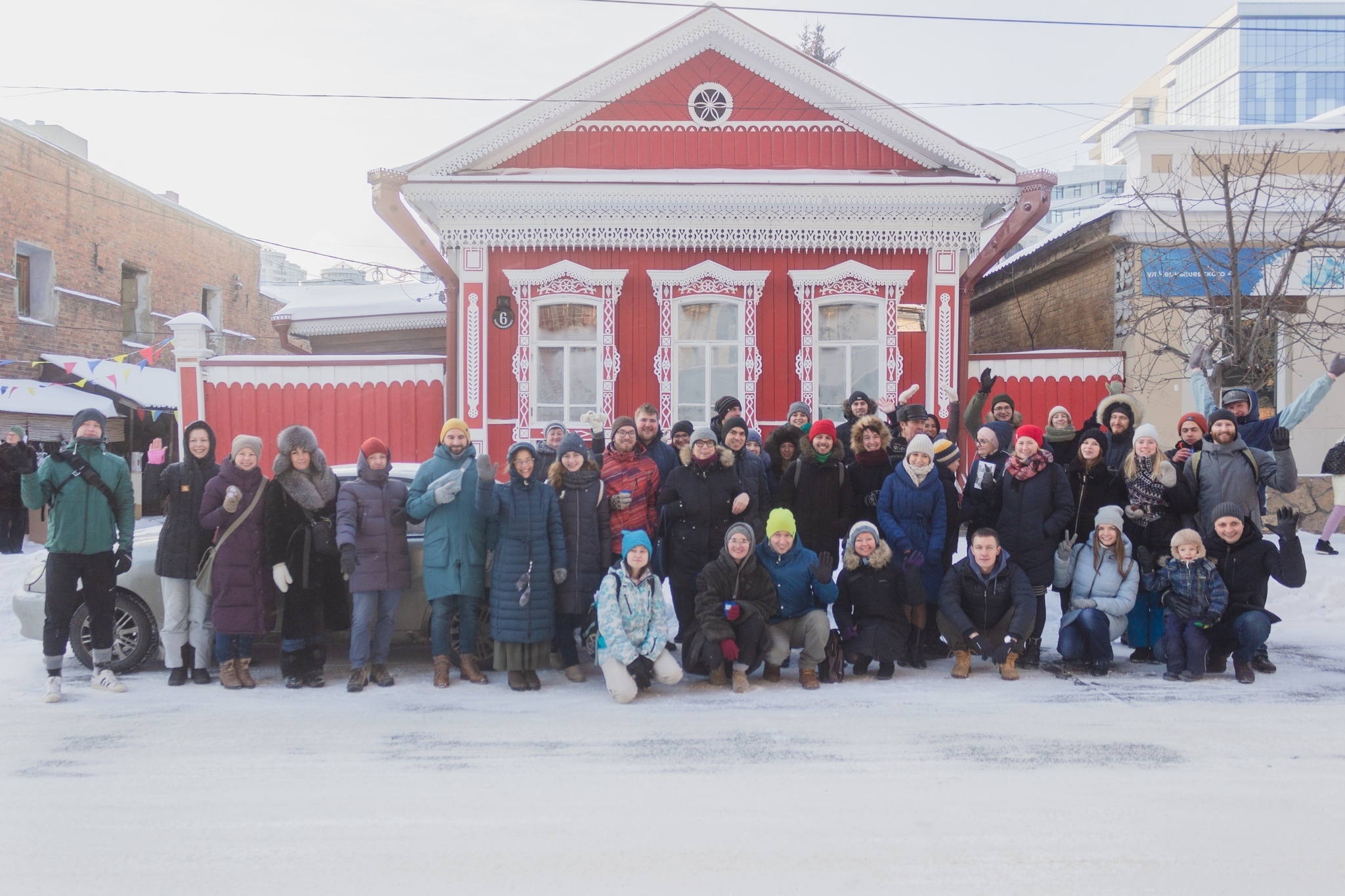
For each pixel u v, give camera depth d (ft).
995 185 39.47
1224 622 23.38
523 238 41.04
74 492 21.74
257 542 22.61
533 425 41.50
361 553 22.72
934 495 24.36
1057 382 43.21
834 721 19.65
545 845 13.37
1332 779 15.98
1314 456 44.80
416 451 42.57
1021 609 23.44
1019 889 12.04
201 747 17.89
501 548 22.90
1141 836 13.62
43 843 13.51
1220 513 23.26
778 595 23.26
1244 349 36.96
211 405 42.63
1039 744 17.87
